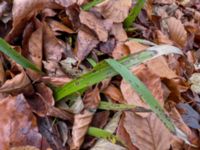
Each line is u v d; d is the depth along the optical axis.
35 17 0.46
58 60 0.47
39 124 0.41
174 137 0.44
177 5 0.73
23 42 0.46
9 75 0.43
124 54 0.50
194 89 0.56
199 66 0.63
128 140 0.41
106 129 0.43
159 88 0.46
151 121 0.42
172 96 0.49
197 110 0.53
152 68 0.49
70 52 0.48
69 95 0.43
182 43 0.65
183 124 0.47
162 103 0.46
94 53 0.49
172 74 0.49
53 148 0.40
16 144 0.37
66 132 0.41
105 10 0.52
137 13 0.54
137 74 0.46
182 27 0.65
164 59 0.51
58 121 0.42
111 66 0.39
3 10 0.46
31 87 0.42
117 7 0.54
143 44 0.53
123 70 0.38
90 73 0.40
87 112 0.42
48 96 0.42
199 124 0.49
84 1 0.51
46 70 0.45
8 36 0.45
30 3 0.44
